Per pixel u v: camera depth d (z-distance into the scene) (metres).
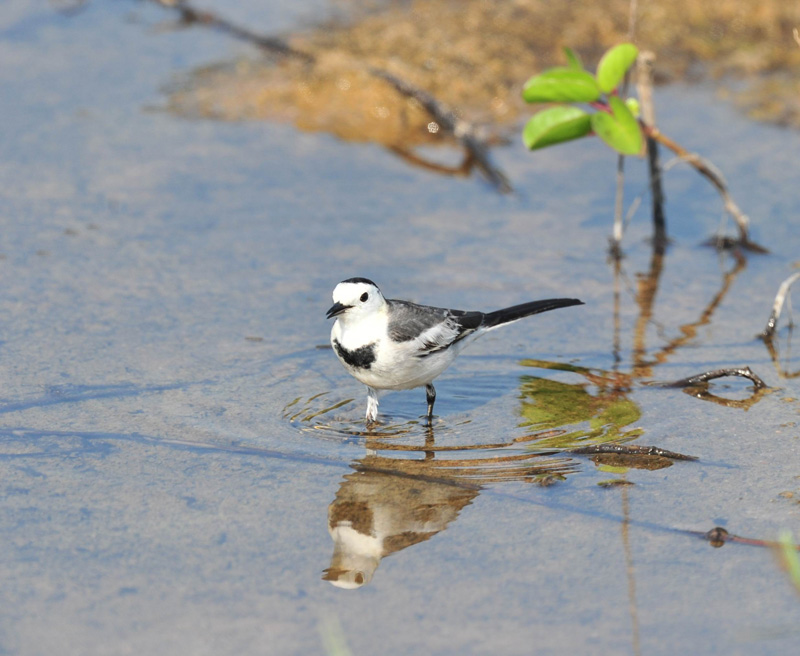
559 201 17.91
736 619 7.79
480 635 7.61
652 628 7.68
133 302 13.99
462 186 18.38
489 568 8.49
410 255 15.69
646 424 11.15
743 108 20.83
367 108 20.88
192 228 16.31
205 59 22.78
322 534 9.01
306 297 14.34
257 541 8.88
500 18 23.92
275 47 22.62
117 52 23.16
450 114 20.06
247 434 10.83
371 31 23.42
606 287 15.02
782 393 11.90
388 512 9.39
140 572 8.40
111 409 11.25
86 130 19.59
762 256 16.03
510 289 14.73
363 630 7.68
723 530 8.87
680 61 22.80
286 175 18.38
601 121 14.09
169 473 10.01
